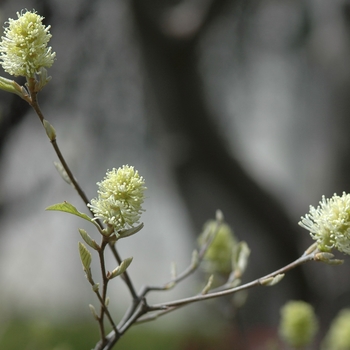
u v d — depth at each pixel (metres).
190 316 6.38
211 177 5.05
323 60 5.52
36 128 5.07
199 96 4.86
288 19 5.81
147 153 5.62
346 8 5.32
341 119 5.41
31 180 5.15
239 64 5.99
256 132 6.64
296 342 2.38
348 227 1.98
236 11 5.62
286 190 5.52
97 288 1.97
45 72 1.97
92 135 5.36
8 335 4.63
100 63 5.16
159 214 6.82
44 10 4.79
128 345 6.13
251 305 5.27
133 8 4.56
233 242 2.30
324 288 5.33
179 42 4.61
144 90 5.03
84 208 5.35
